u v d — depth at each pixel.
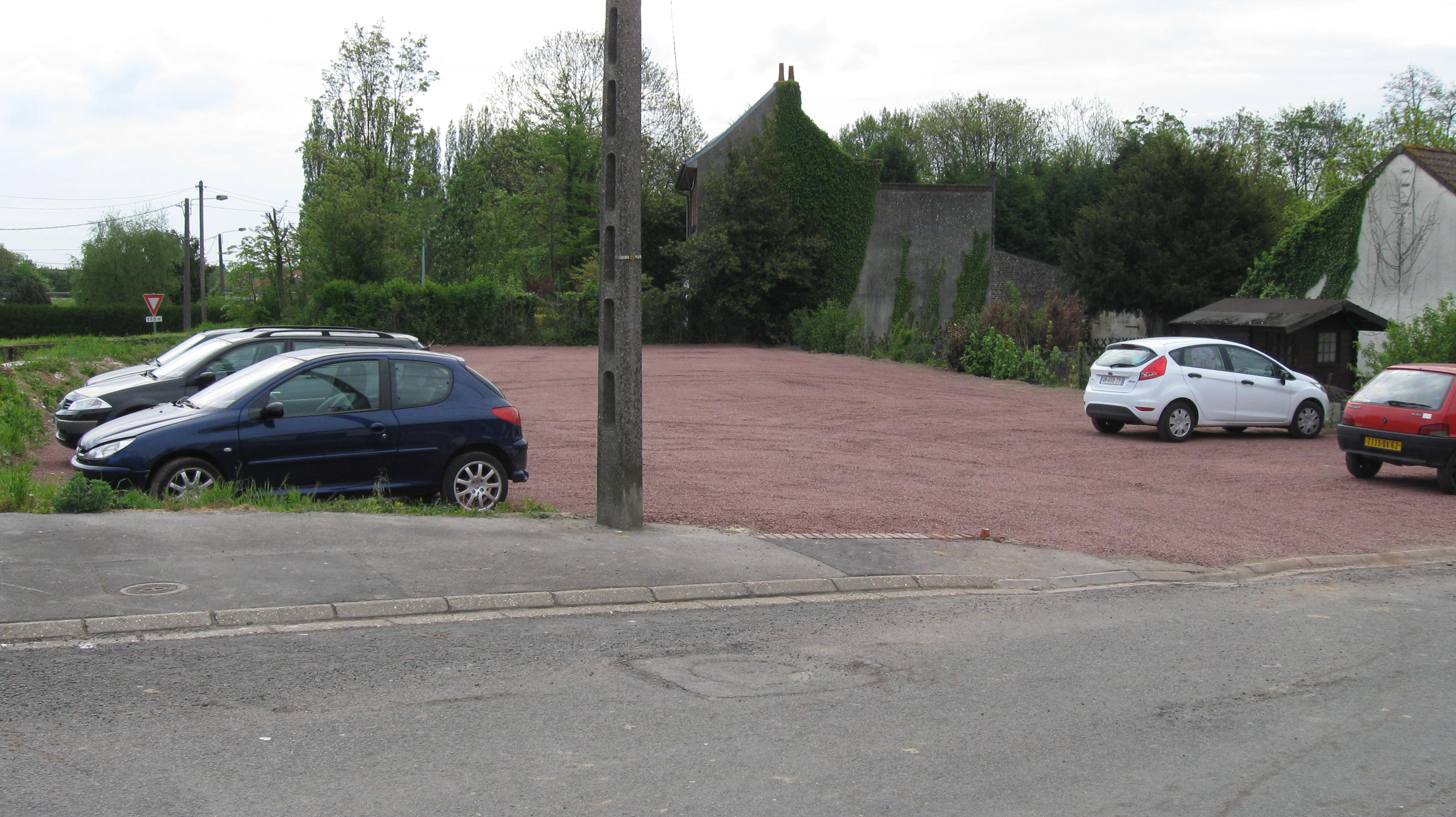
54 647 5.85
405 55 53.50
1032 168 71.81
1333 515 11.78
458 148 79.12
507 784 4.28
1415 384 13.65
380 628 6.55
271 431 9.67
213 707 5.04
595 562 8.20
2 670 5.45
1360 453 13.95
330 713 5.02
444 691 5.40
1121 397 17.91
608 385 9.62
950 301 48.22
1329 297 31.03
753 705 5.36
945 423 19.64
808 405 22.05
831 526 10.31
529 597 7.27
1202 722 5.30
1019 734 5.05
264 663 5.73
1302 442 18.11
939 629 7.06
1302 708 5.57
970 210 48.12
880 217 47.50
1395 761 4.85
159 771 4.28
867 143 78.00
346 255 48.72
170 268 72.88
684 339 46.91
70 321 58.12
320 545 8.09
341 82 52.97
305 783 4.21
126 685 5.29
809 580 8.20
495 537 8.80
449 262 62.25
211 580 7.05
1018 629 7.11
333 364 10.12
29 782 4.12
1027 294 54.59
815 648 6.48
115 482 9.26
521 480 10.81
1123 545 10.05
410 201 55.97
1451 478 13.05
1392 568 9.56
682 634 6.71
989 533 10.16
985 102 73.94
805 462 14.60
